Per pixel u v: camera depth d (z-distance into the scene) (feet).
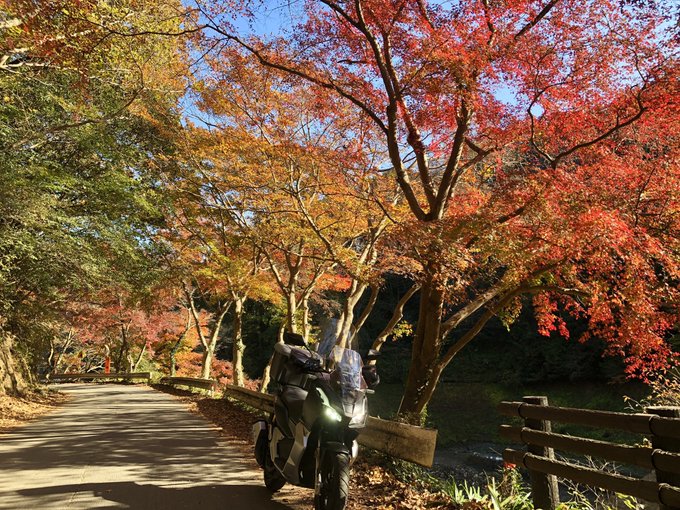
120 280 59.62
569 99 27.63
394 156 31.91
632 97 25.77
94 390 94.22
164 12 36.24
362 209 42.80
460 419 97.35
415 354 32.58
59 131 50.49
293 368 17.19
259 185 43.86
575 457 49.90
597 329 27.66
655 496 10.55
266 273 67.15
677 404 22.85
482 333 122.62
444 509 17.04
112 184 52.95
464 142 33.37
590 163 29.37
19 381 73.56
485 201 30.63
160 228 64.69
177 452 27.45
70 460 25.09
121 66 42.16
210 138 43.27
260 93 38.50
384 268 40.86
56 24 28.84
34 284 57.77
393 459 21.98
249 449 28.53
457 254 26.53
